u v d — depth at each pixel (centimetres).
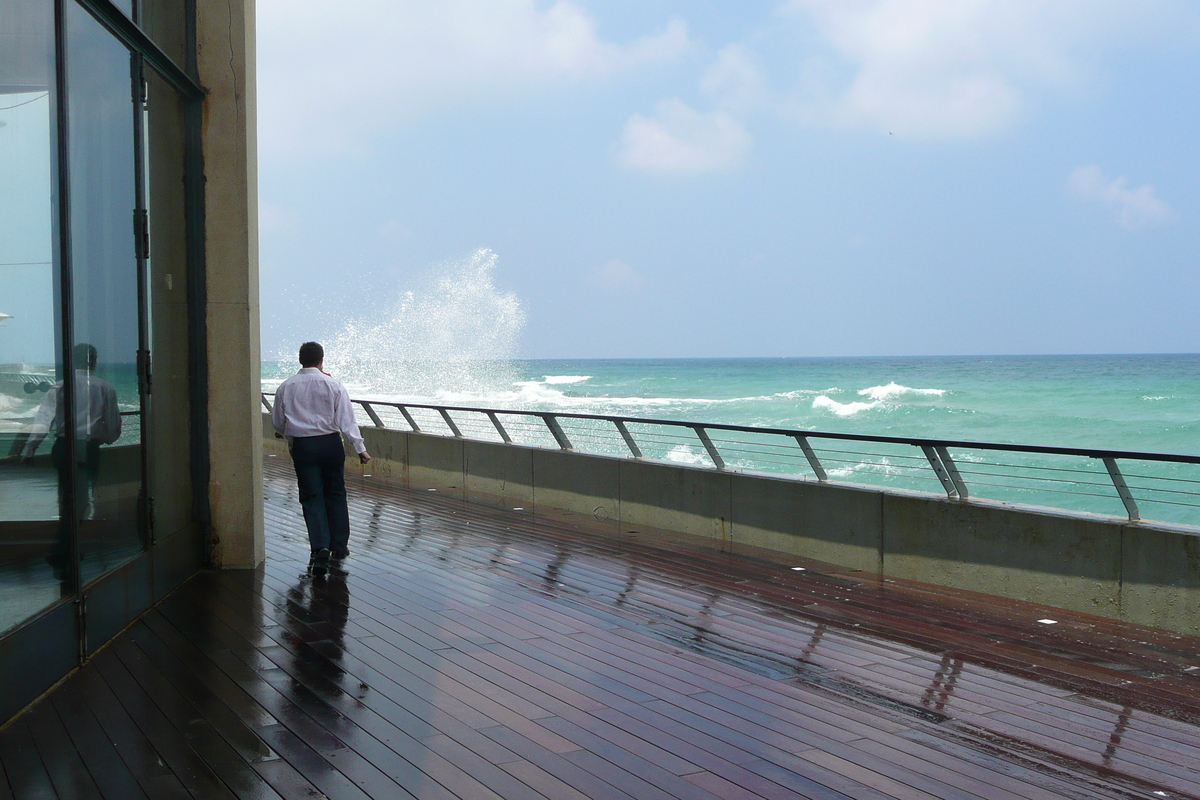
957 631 539
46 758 349
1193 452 2953
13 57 400
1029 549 602
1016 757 358
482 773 338
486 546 813
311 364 726
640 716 399
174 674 453
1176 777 340
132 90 562
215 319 696
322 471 731
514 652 495
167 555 627
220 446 704
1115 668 470
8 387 391
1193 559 523
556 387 6475
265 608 589
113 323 528
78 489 469
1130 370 8075
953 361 12662
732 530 826
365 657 483
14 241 399
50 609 434
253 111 701
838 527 729
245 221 691
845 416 4059
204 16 677
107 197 520
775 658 487
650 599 618
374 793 320
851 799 320
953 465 655
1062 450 579
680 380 7306
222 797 316
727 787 329
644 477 923
